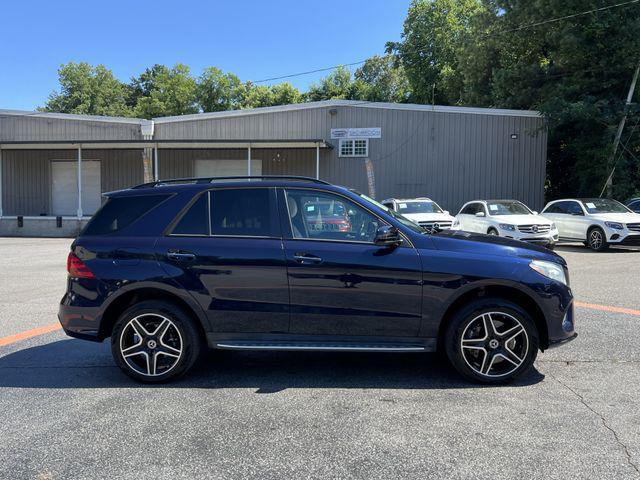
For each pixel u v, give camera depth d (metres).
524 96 24.03
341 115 23.95
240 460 3.30
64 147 24.59
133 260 4.71
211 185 4.90
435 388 4.55
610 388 4.49
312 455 3.35
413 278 4.50
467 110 23.25
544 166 23.16
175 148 25.20
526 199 23.28
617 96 21.89
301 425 3.81
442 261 4.51
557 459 3.26
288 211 4.75
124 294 4.73
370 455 3.34
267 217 4.75
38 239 22.05
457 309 4.62
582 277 10.36
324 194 4.77
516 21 25.28
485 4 27.03
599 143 22.03
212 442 3.55
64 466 3.25
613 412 3.98
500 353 4.56
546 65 25.75
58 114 25.59
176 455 3.38
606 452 3.34
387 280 4.51
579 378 4.75
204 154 25.89
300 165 24.88
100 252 4.78
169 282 4.63
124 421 3.92
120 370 5.10
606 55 21.44
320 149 24.33
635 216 15.34
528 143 23.16
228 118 24.41
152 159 26.16
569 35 21.08
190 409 4.14
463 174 23.42
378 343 4.59
